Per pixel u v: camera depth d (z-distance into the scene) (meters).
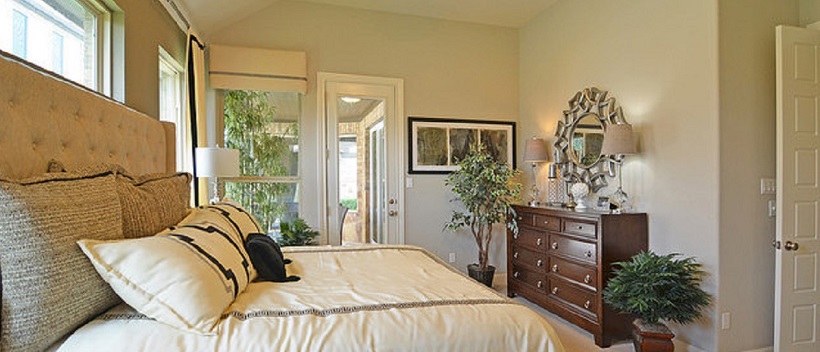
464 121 4.68
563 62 4.11
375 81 4.40
